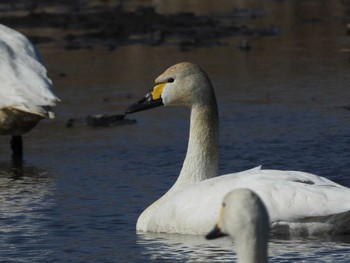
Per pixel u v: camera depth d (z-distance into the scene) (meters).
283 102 20.12
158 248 11.33
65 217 12.85
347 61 24.28
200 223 11.57
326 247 11.03
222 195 11.51
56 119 19.45
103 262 10.98
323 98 20.38
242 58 25.09
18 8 34.62
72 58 25.75
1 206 13.50
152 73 23.34
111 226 12.39
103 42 28.08
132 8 33.94
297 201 11.15
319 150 16.28
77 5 35.16
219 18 31.94
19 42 16.98
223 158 15.98
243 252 7.91
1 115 16.25
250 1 36.03
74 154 16.70
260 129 17.94
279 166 15.38
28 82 16.36
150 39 28.36
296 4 34.81
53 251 11.45
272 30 29.55
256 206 7.91
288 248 11.00
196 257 10.91
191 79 12.72
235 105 19.97
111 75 23.33
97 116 19.00
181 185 12.55
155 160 16.03
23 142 17.88
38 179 15.09
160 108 20.23
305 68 23.53
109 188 14.35
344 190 11.25
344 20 31.02
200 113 12.64
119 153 16.59
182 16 31.94
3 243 11.80
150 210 12.20
